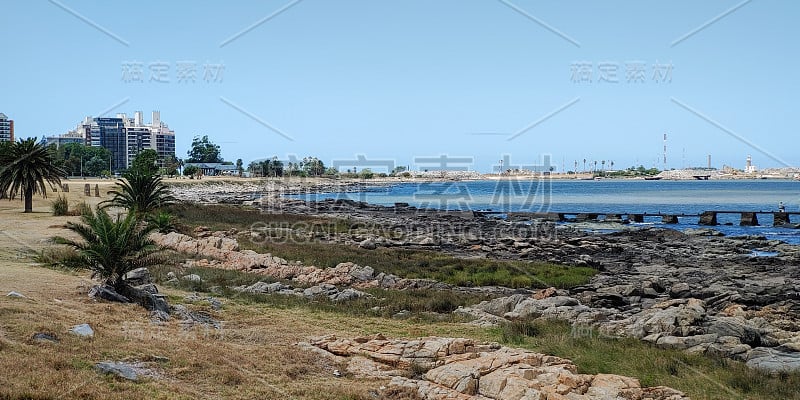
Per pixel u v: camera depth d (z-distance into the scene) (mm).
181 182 151750
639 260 46531
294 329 20438
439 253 47875
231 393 13391
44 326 15195
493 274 37438
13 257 29281
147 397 12328
